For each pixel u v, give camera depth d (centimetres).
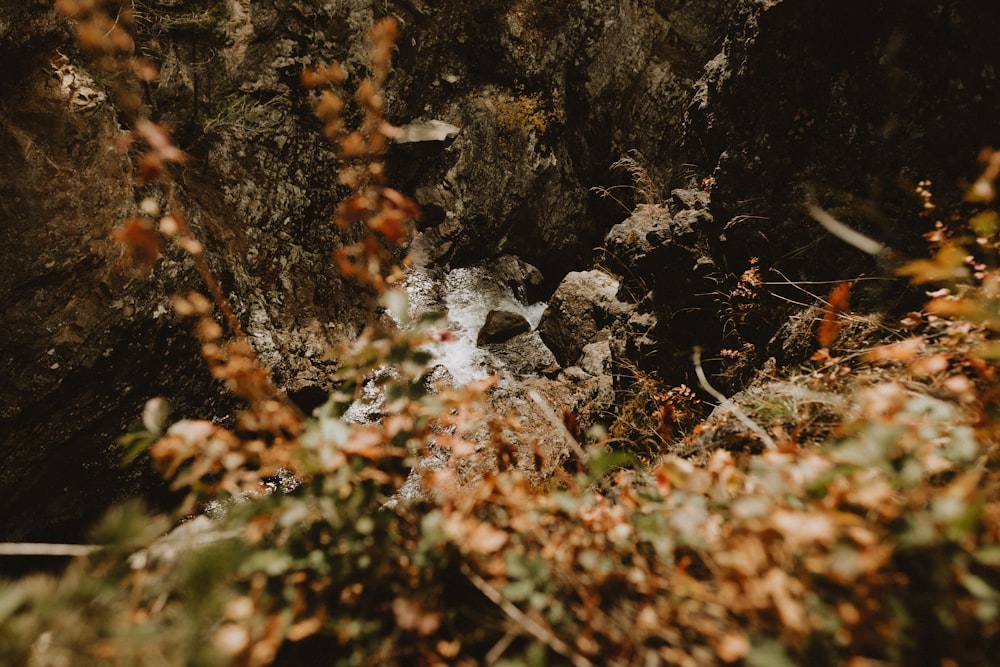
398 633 118
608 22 835
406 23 779
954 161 272
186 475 128
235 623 115
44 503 457
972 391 148
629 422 360
